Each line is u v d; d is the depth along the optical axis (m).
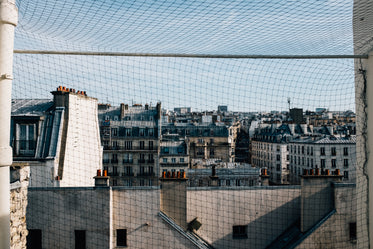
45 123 14.48
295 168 47.88
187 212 10.73
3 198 3.31
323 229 10.18
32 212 10.01
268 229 10.91
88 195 10.07
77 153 15.88
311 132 52.28
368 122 5.58
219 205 10.86
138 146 39.16
